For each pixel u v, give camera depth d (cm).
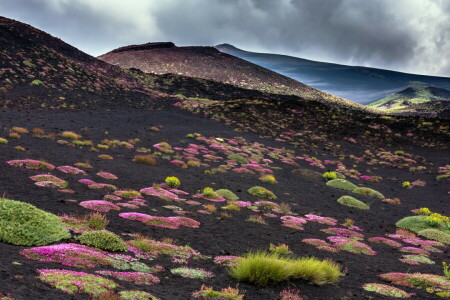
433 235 2297
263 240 1677
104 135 4338
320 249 1638
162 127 5697
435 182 4688
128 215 1653
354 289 1130
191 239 1506
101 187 2145
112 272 923
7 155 2444
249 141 5900
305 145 6347
